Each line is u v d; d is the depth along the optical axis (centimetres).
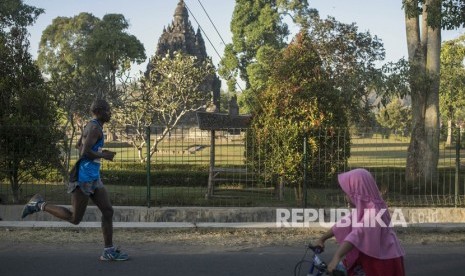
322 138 1245
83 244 897
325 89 1314
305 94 1288
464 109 4644
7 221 1055
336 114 1302
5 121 1170
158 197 1258
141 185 1638
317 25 2106
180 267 755
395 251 425
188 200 1242
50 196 1239
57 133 1229
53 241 915
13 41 1262
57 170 1338
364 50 2103
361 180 430
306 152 1166
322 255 843
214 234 1001
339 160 1248
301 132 1229
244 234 1005
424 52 1599
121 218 1082
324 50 2050
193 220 1090
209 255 833
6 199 1195
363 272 429
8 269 730
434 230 1037
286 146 1223
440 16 1330
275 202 1230
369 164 1716
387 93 1605
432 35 1556
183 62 2708
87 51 5450
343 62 2058
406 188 1301
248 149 1358
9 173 1170
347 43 2083
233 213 1098
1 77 1220
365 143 1781
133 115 2542
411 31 1603
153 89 2638
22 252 831
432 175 1500
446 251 879
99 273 714
